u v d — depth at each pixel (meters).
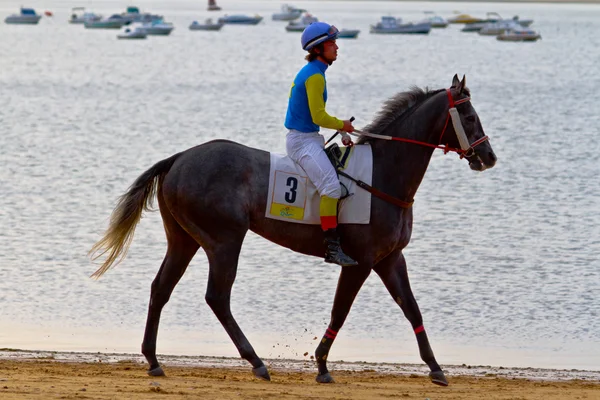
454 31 182.50
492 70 93.06
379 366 12.38
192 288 17.36
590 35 165.75
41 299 16.53
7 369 10.67
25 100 62.16
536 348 13.97
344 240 10.00
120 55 113.88
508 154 38.06
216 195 9.78
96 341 13.91
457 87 10.20
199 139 43.19
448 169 33.47
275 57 112.75
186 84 77.62
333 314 10.21
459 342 14.28
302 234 10.05
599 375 12.02
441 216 25.25
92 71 90.88
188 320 15.30
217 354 13.30
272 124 49.44
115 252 9.98
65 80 80.50
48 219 24.31
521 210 26.22
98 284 17.69
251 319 15.42
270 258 19.95
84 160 35.66
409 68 95.25
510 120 51.56
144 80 81.62
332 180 9.81
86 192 28.70
